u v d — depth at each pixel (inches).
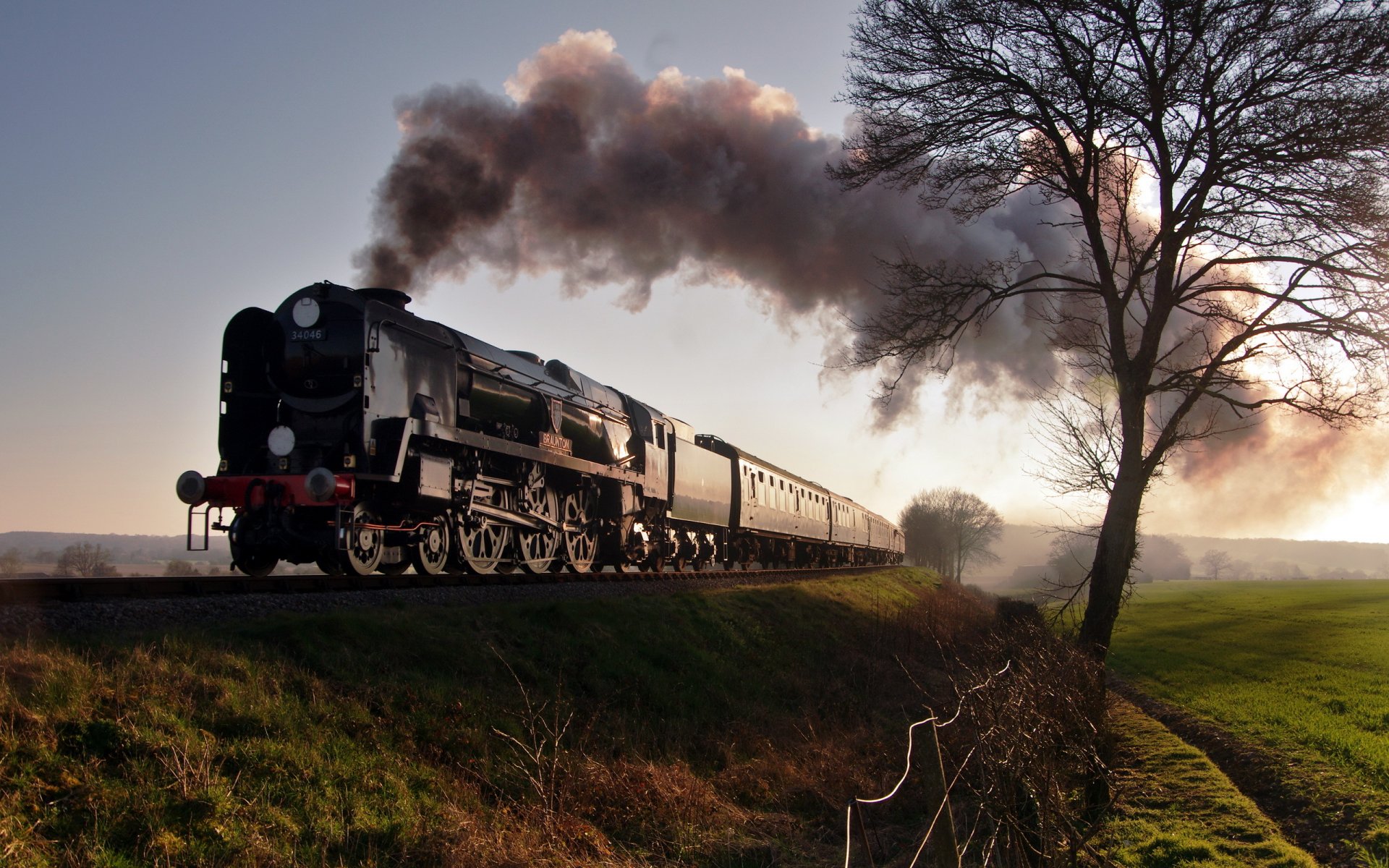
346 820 252.1
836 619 873.5
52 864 193.2
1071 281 476.7
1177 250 450.0
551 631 455.8
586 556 750.5
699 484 1010.7
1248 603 1595.7
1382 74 402.6
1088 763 326.6
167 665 277.9
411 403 515.2
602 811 321.7
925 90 472.1
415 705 328.8
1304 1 406.9
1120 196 470.0
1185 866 301.0
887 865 313.3
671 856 307.0
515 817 294.8
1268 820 354.0
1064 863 253.0
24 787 210.4
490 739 336.2
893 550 2605.8
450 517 551.8
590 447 773.9
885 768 430.0
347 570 480.7
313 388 487.2
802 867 311.3
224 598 373.1
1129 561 455.5
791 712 530.9
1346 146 402.9
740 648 599.5
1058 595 515.2
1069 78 455.2
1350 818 335.9
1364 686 602.9
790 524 1370.6
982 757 242.4
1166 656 852.6
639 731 410.6
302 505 457.7
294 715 283.1
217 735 260.5
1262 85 420.2
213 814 224.1
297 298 498.6
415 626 386.3
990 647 396.5
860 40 480.7
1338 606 1416.1
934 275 492.4
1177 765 434.6
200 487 463.8
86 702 245.4
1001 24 453.1
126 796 219.1
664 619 569.9
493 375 613.6
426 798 280.1
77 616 319.0
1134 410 454.9
